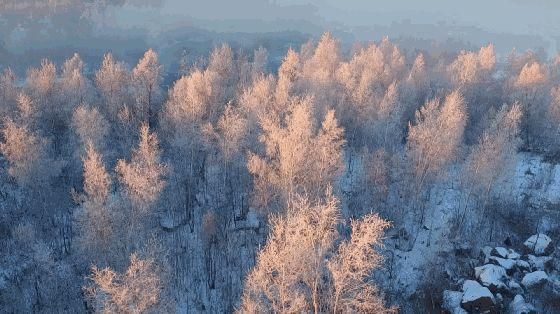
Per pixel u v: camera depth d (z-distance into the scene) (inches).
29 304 1936.5
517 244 2230.6
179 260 2185.0
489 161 2169.0
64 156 2689.5
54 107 2955.2
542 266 1991.9
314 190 1927.9
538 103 3176.7
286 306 1223.5
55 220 2378.2
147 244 1612.9
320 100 2765.7
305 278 1228.5
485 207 2378.2
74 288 1856.5
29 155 2180.1
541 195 2529.5
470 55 3838.6
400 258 2198.6
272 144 2028.8
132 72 3248.0
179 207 2453.2
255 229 2269.9
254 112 2422.5
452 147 2320.4
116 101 2888.8
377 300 1251.8
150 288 1220.5
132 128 2704.2
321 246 1238.9
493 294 1804.9
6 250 2177.7
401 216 2278.5
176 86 2947.8
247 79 3585.1
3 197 2488.9
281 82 2714.1
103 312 1178.6
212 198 2513.5
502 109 2429.9
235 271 2119.8
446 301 1846.7
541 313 1772.9
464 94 3351.4
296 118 1990.7
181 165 2465.6
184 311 1983.3
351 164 2768.2
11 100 2950.3
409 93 3233.3
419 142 2287.2
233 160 2271.2
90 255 1689.2
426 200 2464.3
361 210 2260.1
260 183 2021.4
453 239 2239.2
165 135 2645.2
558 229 2288.4
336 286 1181.7
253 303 1213.7
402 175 2352.4
